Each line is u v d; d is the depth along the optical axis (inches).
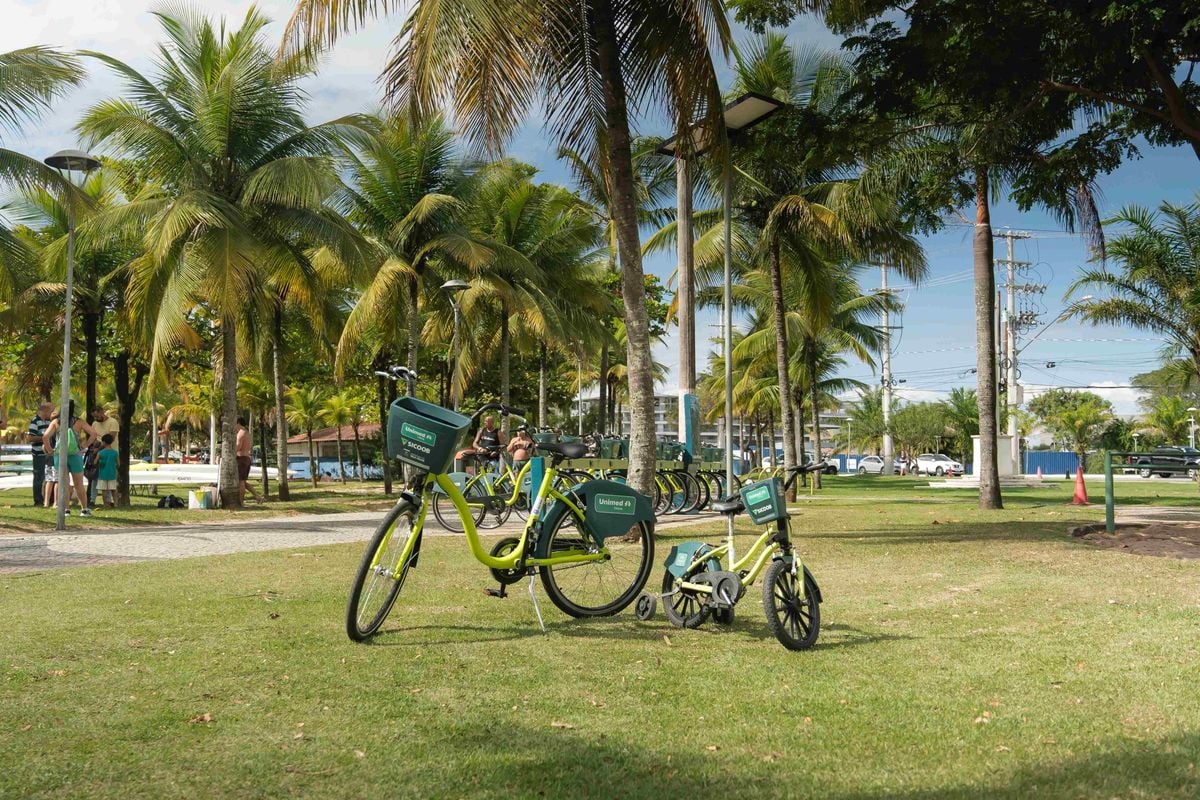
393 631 213.3
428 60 347.3
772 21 509.4
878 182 594.6
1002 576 309.1
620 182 411.2
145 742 134.5
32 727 140.6
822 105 736.3
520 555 219.3
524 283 1055.6
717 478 700.7
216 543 437.7
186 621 224.1
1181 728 142.3
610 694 162.4
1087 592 275.0
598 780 120.8
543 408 1285.7
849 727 144.0
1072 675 175.8
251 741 135.1
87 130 658.8
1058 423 2524.6
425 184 915.4
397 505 207.2
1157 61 439.8
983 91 463.2
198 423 2876.5
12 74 526.3
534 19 359.6
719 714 150.8
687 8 392.8
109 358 919.7
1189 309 914.1
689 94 420.2
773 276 780.0
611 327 1644.9
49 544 430.6
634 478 415.8
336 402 1759.4
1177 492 1074.1
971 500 860.0
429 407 212.4
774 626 196.1
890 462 2380.7
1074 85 472.4
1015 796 115.3
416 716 147.9
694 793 116.8
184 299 663.8
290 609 241.3
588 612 234.1
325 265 863.7
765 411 1900.8
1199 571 318.7
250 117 703.7
